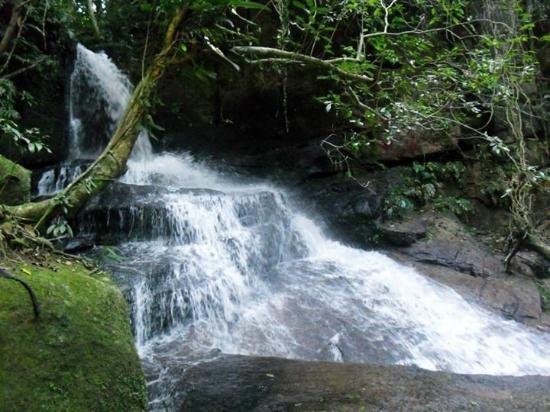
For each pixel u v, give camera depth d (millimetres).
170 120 8891
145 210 5043
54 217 3154
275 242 5777
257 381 2953
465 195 7668
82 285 1967
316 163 8023
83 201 3326
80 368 1704
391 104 5020
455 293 5328
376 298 4938
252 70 8312
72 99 8188
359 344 4004
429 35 6766
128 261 4363
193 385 2910
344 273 5535
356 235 6812
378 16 5402
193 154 8852
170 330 3977
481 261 6098
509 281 5758
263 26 7383
